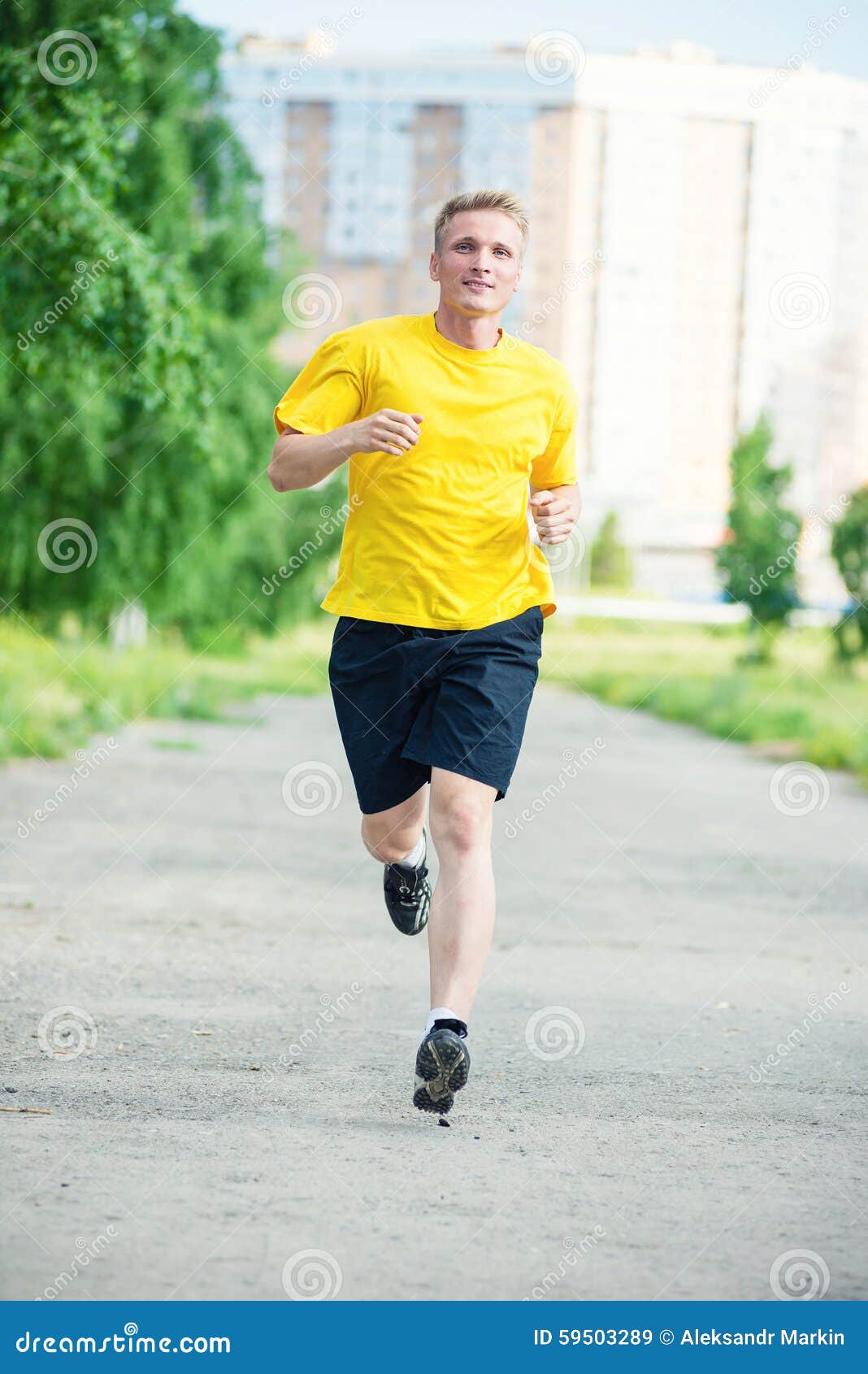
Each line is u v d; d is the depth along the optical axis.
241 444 34.03
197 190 33.91
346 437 5.73
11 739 22.88
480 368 6.03
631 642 82.44
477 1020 7.65
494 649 6.04
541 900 12.01
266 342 35.84
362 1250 4.30
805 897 12.62
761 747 31.42
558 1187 4.94
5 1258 4.17
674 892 12.68
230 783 20.50
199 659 47.12
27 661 30.56
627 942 10.23
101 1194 4.68
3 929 9.71
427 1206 4.70
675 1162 5.26
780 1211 4.77
